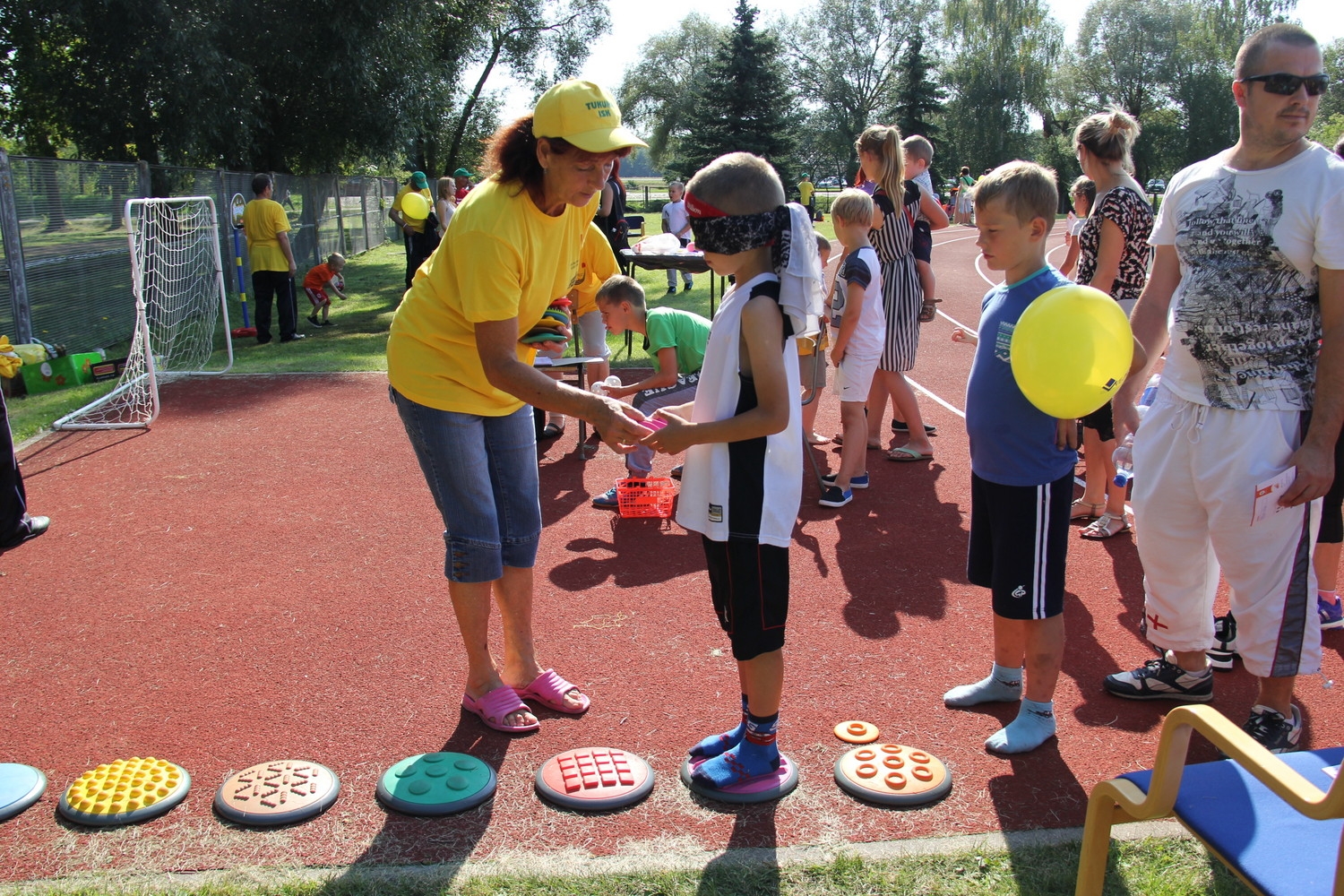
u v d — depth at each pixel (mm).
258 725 3137
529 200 2693
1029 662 2975
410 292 2934
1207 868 2406
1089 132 4469
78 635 3795
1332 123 32875
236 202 14742
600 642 3730
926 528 4984
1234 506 2799
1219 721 1781
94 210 10977
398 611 4012
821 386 5348
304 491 5625
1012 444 2822
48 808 2699
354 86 18594
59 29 15891
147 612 4004
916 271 5930
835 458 6234
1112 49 57219
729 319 2484
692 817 2650
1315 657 2840
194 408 7711
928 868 2428
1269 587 2822
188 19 16078
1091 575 4355
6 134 18766
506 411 3043
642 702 3281
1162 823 2576
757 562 2568
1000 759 2936
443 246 2801
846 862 2443
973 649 3660
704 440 2439
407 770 2814
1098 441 4773
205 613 3994
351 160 22234
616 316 5254
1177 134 56969
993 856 2471
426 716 3195
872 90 68000
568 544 4797
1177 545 3031
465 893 2334
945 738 3049
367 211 26125
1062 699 3309
